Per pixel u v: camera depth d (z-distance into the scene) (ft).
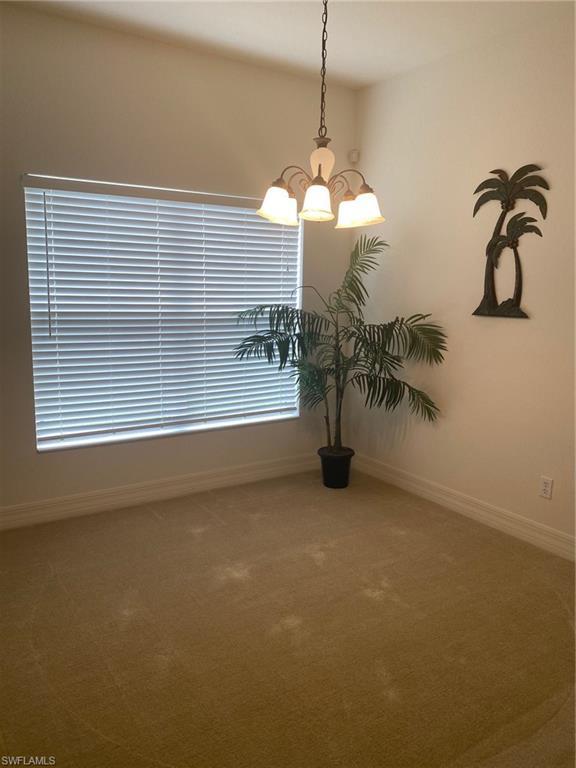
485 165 10.50
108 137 10.40
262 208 7.68
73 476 11.03
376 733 5.83
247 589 8.55
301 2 9.05
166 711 6.09
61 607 8.01
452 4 8.94
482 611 8.06
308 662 6.92
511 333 10.28
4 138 9.54
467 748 5.66
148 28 10.12
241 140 11.84
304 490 12.73
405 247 12.38
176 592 8.45
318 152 7.56
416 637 7.44
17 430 10.37
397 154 12.39
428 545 10.09
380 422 13.48
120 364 11.29
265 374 13.19
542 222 9.59
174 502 11.91
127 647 7.16
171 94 10.92
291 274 13.21
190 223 11.60
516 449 10.38
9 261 9.87
